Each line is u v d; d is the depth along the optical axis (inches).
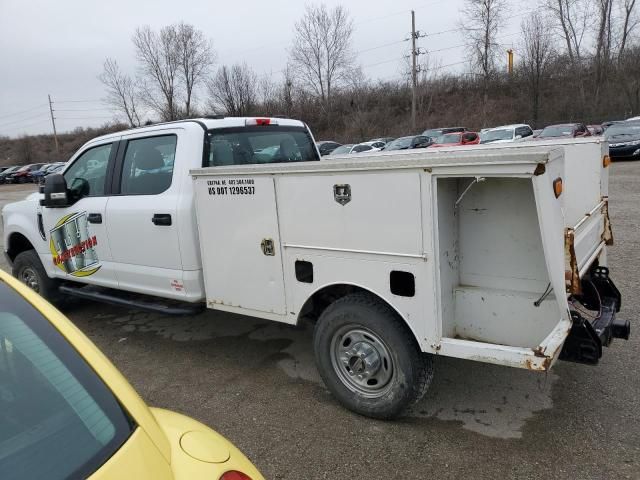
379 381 133.4
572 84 1717.5
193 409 149.8
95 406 66.0
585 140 164.4
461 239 127.2
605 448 120.1
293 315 144.9
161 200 171.2
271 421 140.5
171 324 221.3
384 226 122.4
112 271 193.3
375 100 2039.9
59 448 60.8
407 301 122.3
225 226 154.2
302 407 146.6
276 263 145.0
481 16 1774.1
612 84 1657.2
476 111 1822.1
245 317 224.5
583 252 136.3
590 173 161.8
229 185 150.4
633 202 437.7
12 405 64.8
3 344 70.4
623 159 817.5
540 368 108.0
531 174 102.0
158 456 64.5
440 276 119.0
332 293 146.3
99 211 192.2
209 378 169.0
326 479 115.8
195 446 72.1
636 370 154.5
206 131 173.8
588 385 148.1
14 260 239.1
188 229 165.5
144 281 182.7
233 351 189.5
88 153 204.8
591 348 117.6
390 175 119.2
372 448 125.6
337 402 147.7
